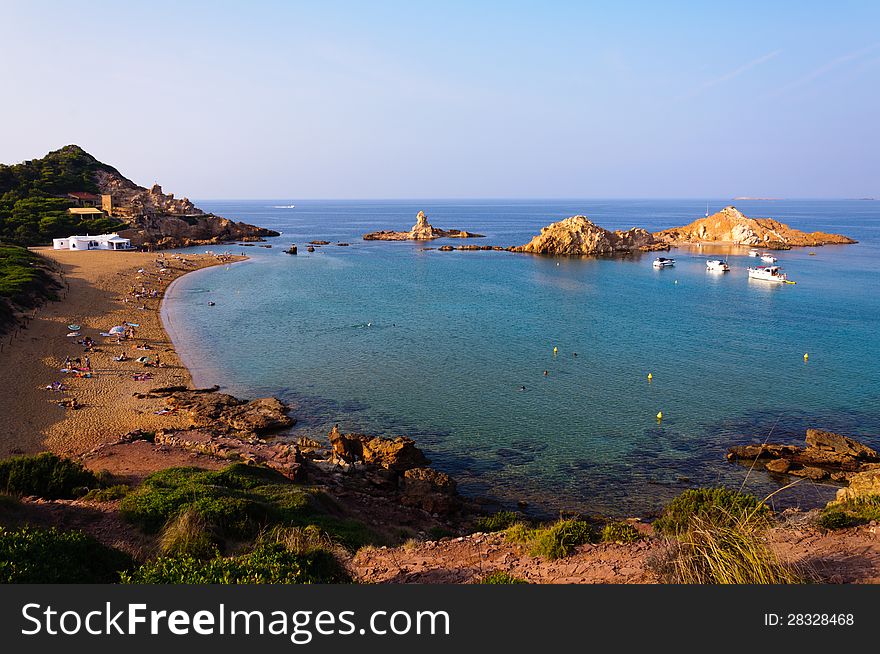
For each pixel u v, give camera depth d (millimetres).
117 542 18641
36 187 169125
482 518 30094
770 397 50094
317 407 48438
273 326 77188
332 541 20422
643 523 29141
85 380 51719
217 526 19391
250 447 35719
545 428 44000
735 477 36156
